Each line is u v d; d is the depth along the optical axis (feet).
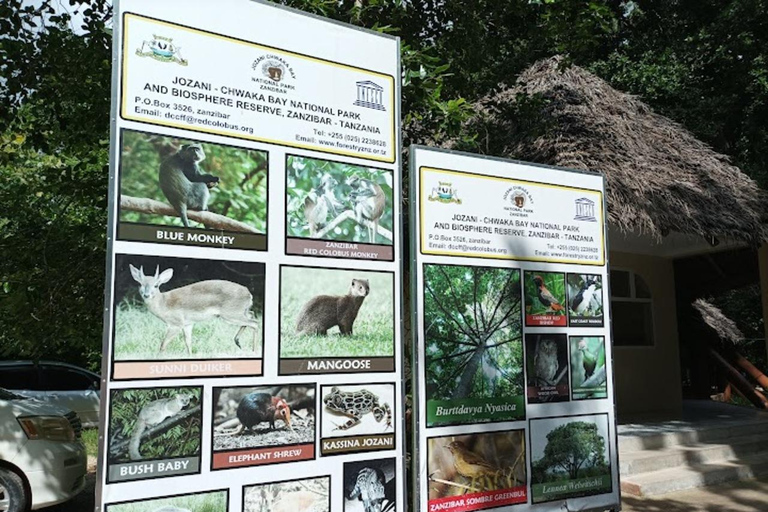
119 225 13.26
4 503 20.48
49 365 42.60
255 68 15.12
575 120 31.58
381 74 16.97
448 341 17.42
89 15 25.20
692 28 57.36
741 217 31.81
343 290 15.76
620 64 55.26
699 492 25.40
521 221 19.17
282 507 14.38
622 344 38.83
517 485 17.95
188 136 14.17
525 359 18.67
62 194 24.72
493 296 18.37
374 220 16.40
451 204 18.01
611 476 19.67
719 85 56.13
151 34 13.96
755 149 56.18
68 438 22.48
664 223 28.76
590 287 20.31
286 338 14.84
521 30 33.06
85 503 25.58
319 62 16.03
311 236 15.44
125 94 13.56
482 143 32.37
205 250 14.11
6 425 21.03
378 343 16.06
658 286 41.11
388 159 16.84
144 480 13.00
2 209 24.86
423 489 16.51
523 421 18.33
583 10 29.01
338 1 26.32
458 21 30.09
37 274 23.91
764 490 25.70
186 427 13.51
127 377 13.03
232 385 14.10
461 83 29.86
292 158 15.40
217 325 14.06
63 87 24.70
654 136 35.09
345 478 15.21
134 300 13.25
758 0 48.08
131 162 13.50
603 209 20.93
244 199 14.66
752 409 41.52
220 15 14.80
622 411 37.99
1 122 25.11
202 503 13.55
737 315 77.00
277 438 14.47
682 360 53.36
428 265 17.43
